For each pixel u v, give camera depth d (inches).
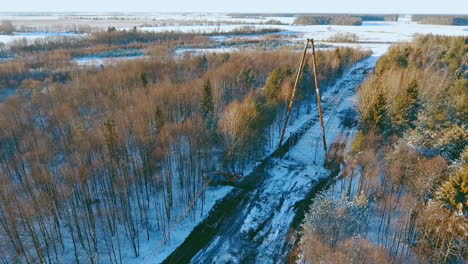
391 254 1216.2
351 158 1787.6
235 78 2677.2
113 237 1348.4
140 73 2728.8
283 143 2156.7
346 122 2460.6
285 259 1277.1
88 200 1391.5
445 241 1102.4
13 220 1173.7
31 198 1309.1
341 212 1238.3
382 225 1359.5
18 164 1563.7
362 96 2236.7
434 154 1466.5
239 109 1748.3
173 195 1592.0
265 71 3043.8
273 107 2001.7
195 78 2753.4
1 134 1764.3
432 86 2228.1
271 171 1849.2
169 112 2027.6
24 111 2060.8
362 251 1125.1
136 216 1421.0
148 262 1263.5
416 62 2933.1
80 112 2188.7
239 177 1768.0
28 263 1167.0
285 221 1473.9
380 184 1513.3
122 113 1854.1
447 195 1113.4
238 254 1301.7
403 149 1481.3
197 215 1504.7
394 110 1835.6
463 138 1427.2
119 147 1556.3
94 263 1213.7
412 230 1269.7
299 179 1779.0
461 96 1891.0
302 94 2475.4
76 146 1579.7
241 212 1528.1
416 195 1314.0
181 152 1697.8
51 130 1898.4
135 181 1482.5
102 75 2721.5
